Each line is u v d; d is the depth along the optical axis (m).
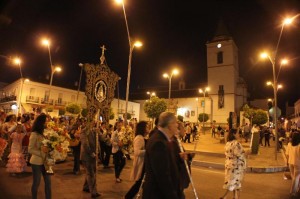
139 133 6.76
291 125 29.97
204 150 19.12
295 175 8.28
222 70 59.44
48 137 5.71
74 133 10.05
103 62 8.58
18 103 47.56
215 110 59.25
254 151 18.56
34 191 5.63
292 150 8.42
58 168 11.05
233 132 7.29
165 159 3.05
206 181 10.01
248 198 7.88
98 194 7.14
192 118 62.94
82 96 58.25
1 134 11.48
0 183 8.00
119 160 9.05
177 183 3.30
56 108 51.25
